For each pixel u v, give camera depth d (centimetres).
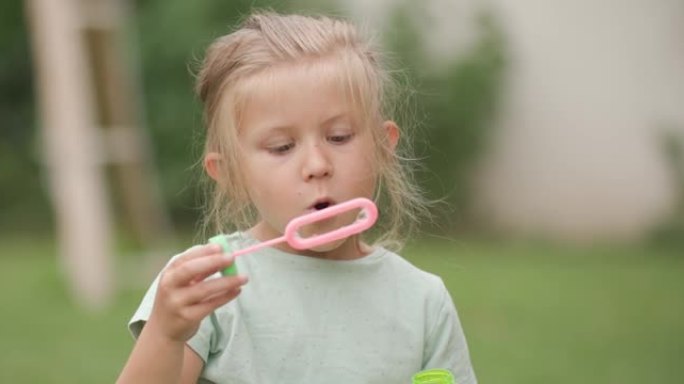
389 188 241
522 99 1030
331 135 212
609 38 999
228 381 212
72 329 604
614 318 608
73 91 687
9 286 752
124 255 764
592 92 1008
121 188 756
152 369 190
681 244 943
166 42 1030
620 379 474
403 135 264
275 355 215
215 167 229
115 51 716
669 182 977
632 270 793
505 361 509
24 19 1158
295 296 220
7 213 1165
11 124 1190
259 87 212
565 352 527
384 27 997
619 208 1001
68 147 691
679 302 656
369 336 221
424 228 768
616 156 1000
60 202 701
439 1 1023
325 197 209
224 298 188
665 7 980
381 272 228
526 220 1036
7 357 536
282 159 211
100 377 497
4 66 1173
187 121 1031
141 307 214
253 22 228
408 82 349
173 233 1035
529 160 1030
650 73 988
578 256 880
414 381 202
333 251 225
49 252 947
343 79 212
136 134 754
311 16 258
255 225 233
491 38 1023
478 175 1040
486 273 768
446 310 232
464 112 1015
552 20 1017
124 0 1037
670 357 517
